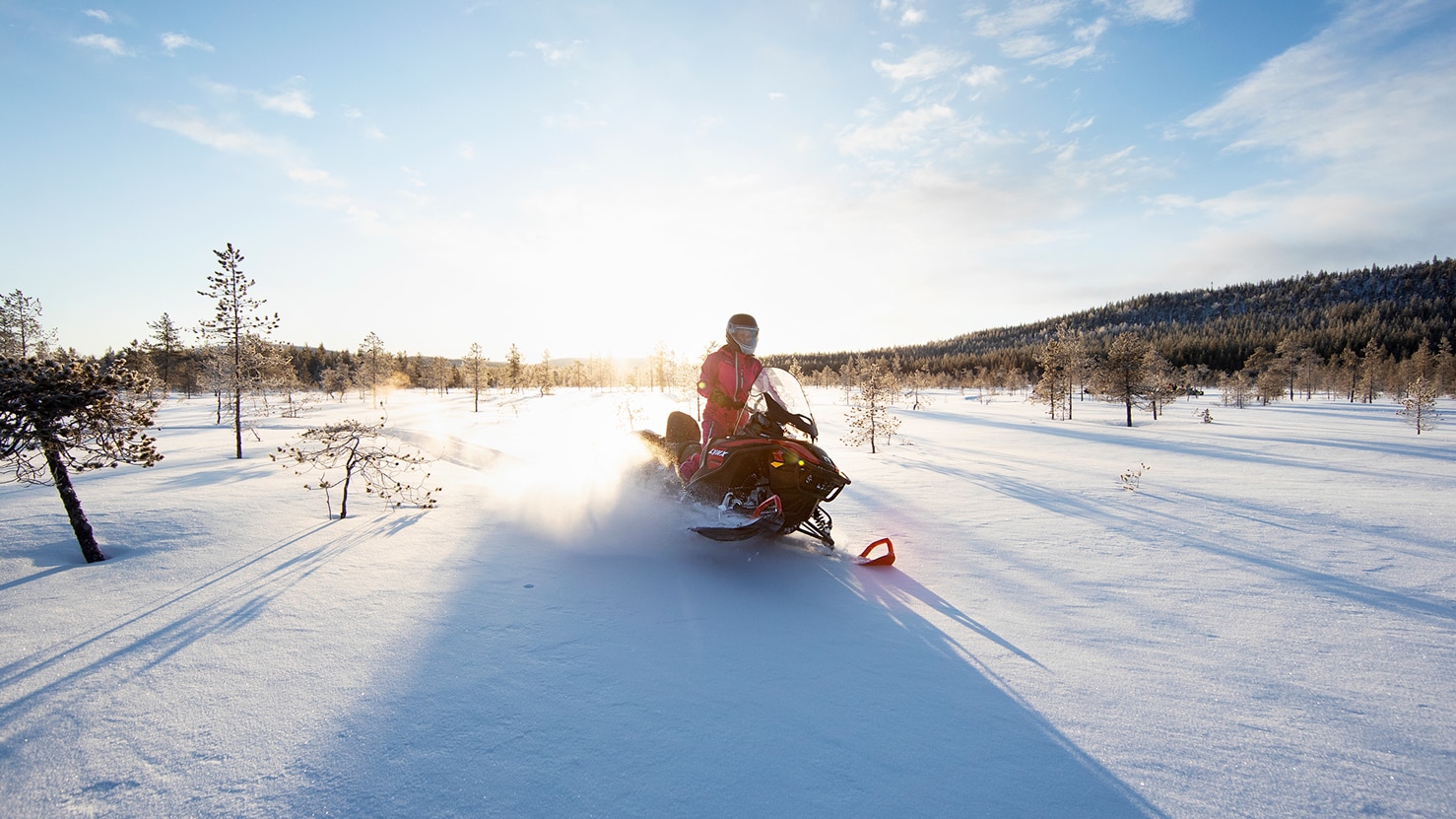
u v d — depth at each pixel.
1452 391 54.88
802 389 4.83
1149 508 7.32
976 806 1.95
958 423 26.91
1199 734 2.41
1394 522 6.53
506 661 2.88
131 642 3.00
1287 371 61.75
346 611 3.45
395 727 2.31
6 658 2.81
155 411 4.73
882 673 2.89
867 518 6.59
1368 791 2.05
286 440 15.09
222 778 2.00
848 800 1.97
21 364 4.05
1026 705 2.62
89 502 6.10
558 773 2.07
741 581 4.22
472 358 40.22
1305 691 2.79
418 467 8.84
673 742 2.27
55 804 1.87
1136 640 3.37
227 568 4.19
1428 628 3.57
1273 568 4.81
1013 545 5.47
